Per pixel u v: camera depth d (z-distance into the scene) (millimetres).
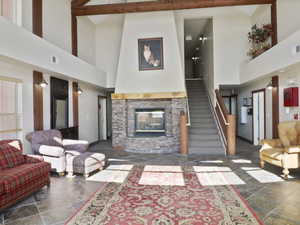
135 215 2439
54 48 4473
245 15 7129
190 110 7457
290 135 4156
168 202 2766
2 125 3701
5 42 3123
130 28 6582
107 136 8938
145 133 6539
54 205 2723
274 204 2668
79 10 6027
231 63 7191
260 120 6656
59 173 3893
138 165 4605
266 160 4098
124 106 6465
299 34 3762
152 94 6285
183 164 4637
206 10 7254
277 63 4547
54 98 5199
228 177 3721
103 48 7836
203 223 2254
